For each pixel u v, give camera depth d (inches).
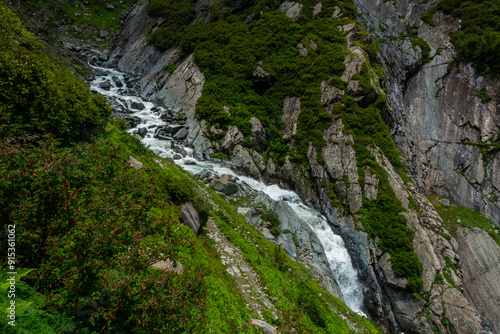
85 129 468.8
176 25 1630.2
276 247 659.4
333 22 1310.3
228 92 1192.2
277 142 1089.4
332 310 554.3
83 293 199.6
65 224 205.9
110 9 2119.8
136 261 210.1
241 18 1535.4
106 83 1374.3
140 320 199.3
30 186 189.5
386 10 1654.8
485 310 799.7
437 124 1273.4
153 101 1332.4
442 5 1537.9
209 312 306.3
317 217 880.3
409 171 1155.3
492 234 955.3
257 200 874.1
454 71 1337.4
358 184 868.6
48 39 1400.1
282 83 1196.5
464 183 1132.5
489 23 1371.8
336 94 1055.0
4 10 452.8
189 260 377.1
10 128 302.7
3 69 331.3
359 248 780.0
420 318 669.3
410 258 716.0
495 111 1204.5
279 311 416.8
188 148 1048.8
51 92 386.3
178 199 511.5
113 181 242.8
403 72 1390.3
